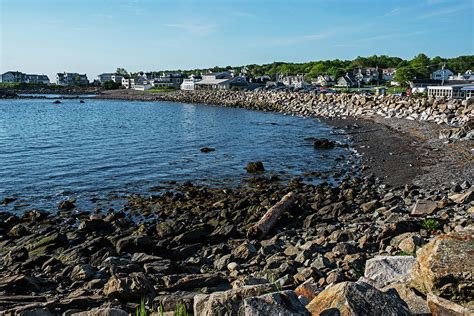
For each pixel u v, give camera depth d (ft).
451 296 18.12
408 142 118.32
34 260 42.63
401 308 15.98
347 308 15.85
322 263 35.58
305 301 20.51
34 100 420.36
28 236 51.29
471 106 150.92
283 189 74.02
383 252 38.04
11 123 199.41
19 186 79.87
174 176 88.28
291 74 612.70
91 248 45.52
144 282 29.78
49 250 46.32
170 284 32.89
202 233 49.90
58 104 362.12
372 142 125.18
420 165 88.69
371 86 438.40
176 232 52.06
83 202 69.41
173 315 23.07
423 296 19.34
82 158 107.55
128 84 627.87
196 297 19.26
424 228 43.57
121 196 72.74
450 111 157.48
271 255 41.04
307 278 31.91
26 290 34.37
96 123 199.72
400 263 25.08
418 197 62.03
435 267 18.74
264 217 53.31
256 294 17.47
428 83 320.29
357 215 55.57
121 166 97.91
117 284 29.25
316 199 63.82
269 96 305.94
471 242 19.53
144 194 74.23
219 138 144.15
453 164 86.43
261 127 174.29
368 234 44.29
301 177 85.97
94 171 92.63
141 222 58.13
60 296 31.76
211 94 378.73
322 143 121.90
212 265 41.52
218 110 276.82
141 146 127.34
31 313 25.70
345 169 92.32
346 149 117.70
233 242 48.83
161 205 65.98
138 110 289.33
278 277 33.63
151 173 90.99
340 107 220.43
